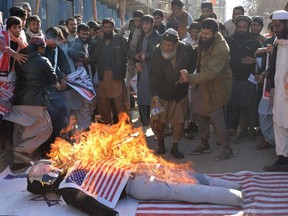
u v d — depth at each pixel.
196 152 5.96
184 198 3.97
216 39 5.29
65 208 3.87
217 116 5.57
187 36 7.58
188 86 5.75
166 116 5.68
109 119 7.16
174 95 5.58
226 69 5.48
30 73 5.03
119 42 6.82
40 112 5.12
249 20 6.37
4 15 9.20
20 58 5.00
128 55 6.84
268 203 3.98
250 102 6.48
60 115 5.50
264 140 6.13
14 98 5.14
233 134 6.89
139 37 7.02
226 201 3.92
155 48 5.58
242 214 3.74
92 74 7.21
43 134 5.18
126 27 8.29
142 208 3.88
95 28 7.59
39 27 5.72
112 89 6.88
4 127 5.46
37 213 3.79
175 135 5.77
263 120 5.98
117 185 3.91
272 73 5.12
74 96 6.28
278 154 5.00
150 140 6.79
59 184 4.02
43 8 11.20
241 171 4.95
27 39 5.72
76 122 6.44
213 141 6.70
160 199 4.02
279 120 4.88
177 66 5.49
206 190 3.96
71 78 6.11
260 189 4.35
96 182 3.85
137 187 4.00
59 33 5.73
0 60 5.05
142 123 7.29
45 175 4.13
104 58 6.81
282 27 4.88
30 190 4.14
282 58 4.85
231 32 7.17
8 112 5.11
